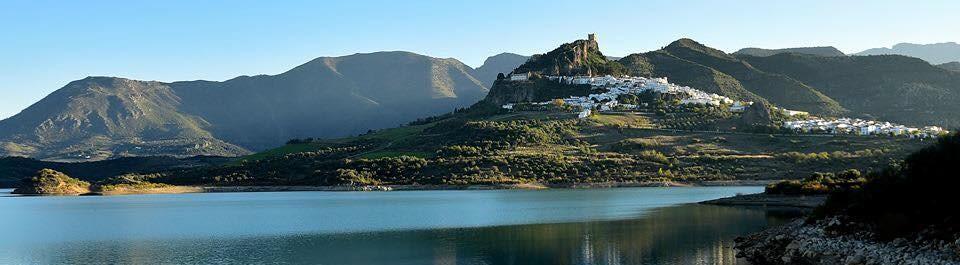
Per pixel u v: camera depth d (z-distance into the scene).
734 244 104.62
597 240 115.44
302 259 103.62
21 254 112.81
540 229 133.75
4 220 175.62
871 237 78.94
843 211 89.44
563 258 98.81
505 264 95.81
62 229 151.12
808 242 85.56
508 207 189.38
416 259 101.88
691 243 107.69
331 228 143.12
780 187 185.25
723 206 173.12
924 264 68.00
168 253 111.25
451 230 135.88
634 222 140.38
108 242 126.62
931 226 73.44
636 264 91.94
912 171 88.38
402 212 181.12
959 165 82.56
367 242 120.19
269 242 122.38
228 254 109.19
